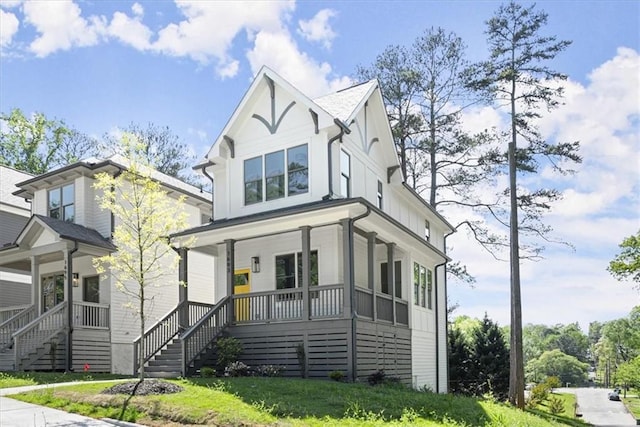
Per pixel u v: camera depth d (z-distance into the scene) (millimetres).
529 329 158750
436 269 25812
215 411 10008
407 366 20375
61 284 23922
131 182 13484
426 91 33719
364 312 16922
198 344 16594
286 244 18844
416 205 25547
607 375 115000
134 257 14438
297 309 17219
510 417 13734
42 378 16109
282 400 10945
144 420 9977
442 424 10617
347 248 15898
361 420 9852
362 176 20094
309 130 18312
